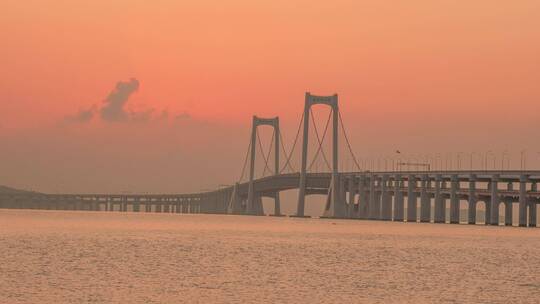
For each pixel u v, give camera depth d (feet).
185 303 633.61
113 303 625.82
